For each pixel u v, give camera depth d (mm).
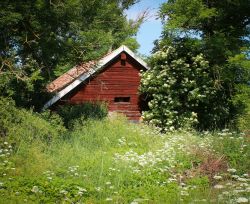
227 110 20656
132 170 11570
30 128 13805
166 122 19969
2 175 10586
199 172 11828
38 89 18781
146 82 20438
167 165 12109
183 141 14375
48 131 14258
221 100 20531
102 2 17641
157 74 20438
